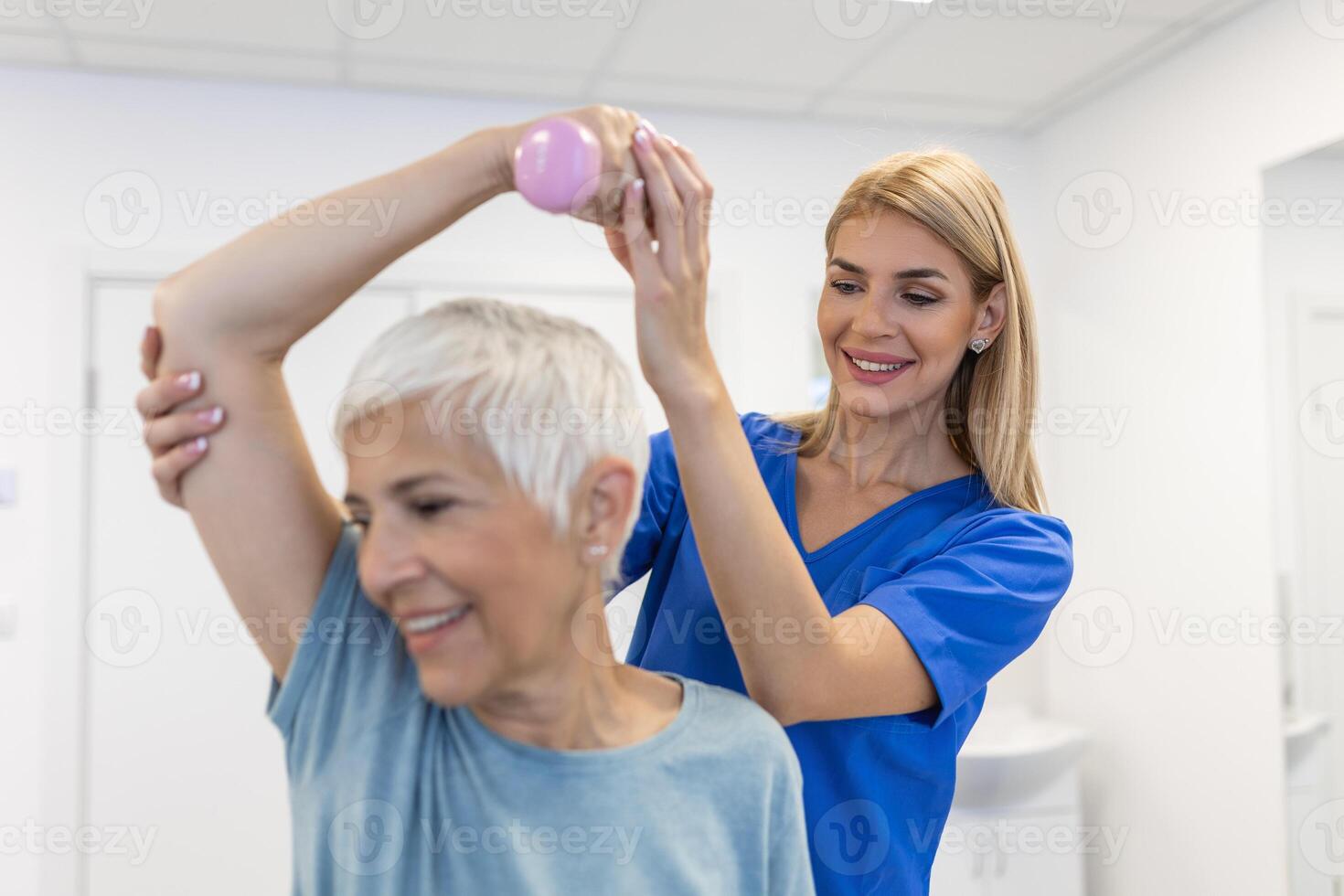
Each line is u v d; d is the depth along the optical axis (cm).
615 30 199
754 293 246
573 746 56
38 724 209
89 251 214
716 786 58
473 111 234
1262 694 196
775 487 90
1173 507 220
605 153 51
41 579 210
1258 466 196
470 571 48
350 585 55
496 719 56
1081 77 228
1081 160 246
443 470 48
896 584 75
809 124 251
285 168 224
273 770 221
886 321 79
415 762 54
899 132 256
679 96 235
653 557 90
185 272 51
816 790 78
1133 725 232
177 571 218
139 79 217
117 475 216
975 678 76
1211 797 209
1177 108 214
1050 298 261
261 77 220
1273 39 190
